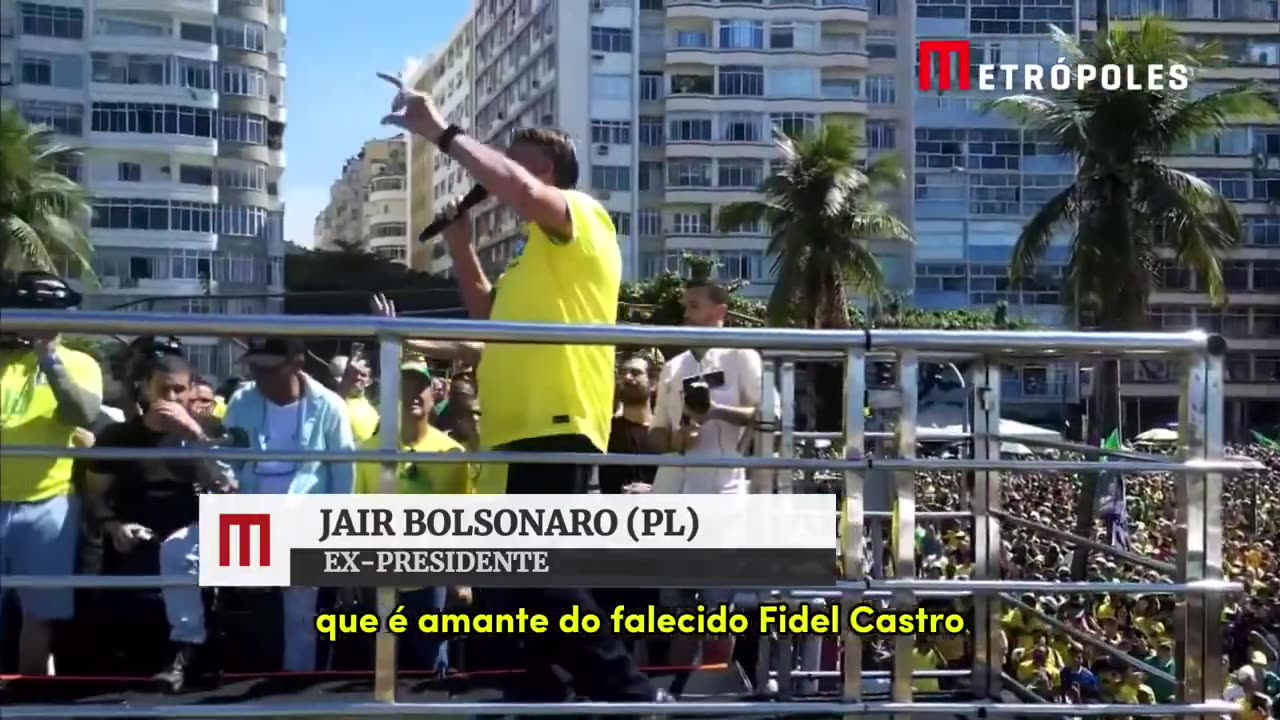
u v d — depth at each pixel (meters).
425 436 5.39
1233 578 14.08
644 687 4.14
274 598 4.79
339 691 4.41
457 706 3.60
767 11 66.38
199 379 5.17
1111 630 9.50
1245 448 43.12
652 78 67.38
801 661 5.23
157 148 53.25
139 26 53.12
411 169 73.38
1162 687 6.90
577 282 4.15
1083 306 27.55
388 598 3.97
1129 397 55.47
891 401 5.02
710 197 66.25
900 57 66.56
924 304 64.56
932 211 64.50
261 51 56.41
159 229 53.41
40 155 32.84
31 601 4.73
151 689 4.50
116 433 4.88
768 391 5.61
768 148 66.62
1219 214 27.05
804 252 39.69
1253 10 65.69
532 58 70.00
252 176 56.22
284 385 4.98
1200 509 3.76
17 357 4.77
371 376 5.81
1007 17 64.88
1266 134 65.75
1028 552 9.12
